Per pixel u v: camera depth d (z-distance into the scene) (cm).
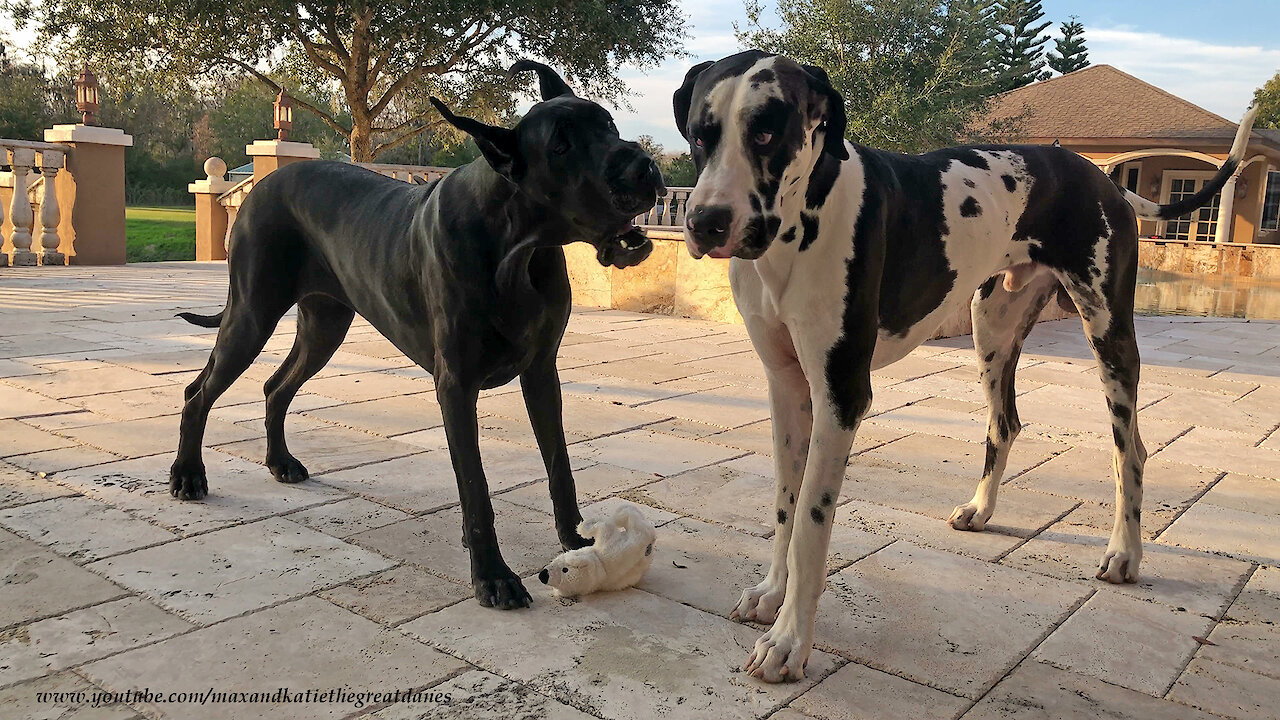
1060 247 318
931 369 713
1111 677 255
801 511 254
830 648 267
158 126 4506
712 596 301
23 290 1005
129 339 733
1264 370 758
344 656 254
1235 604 305
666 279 995
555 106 261
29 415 495
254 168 1507
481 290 287
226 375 367
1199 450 499
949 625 283
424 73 2030
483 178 283
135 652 252
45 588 289
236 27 1877
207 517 356
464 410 297
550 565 293
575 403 570
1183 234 2777
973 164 305
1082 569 331
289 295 371
